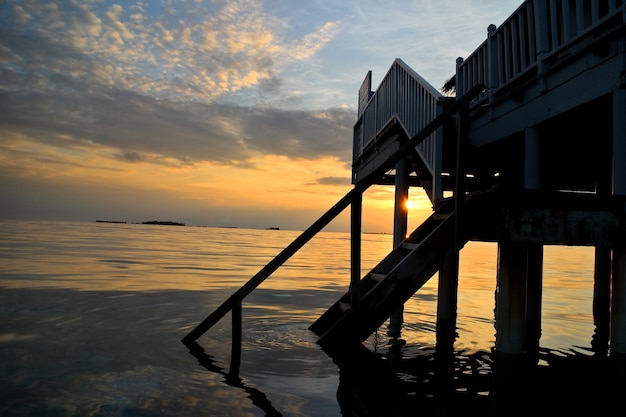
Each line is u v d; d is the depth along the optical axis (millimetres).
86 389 4102
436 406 3959
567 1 5945
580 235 4773
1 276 11727
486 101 8195
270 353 5473
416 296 11734
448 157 9547
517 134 7355
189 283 12250
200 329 5809
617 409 4004
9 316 7125
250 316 7910
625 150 4949
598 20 5293
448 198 6430
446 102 8852
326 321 6617
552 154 8672
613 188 5020
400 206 10938
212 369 4797
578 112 5988
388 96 11609
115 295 9547
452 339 6598
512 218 4887
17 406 3686
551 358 5703
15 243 26828
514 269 5074
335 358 5312
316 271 18594
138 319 7227
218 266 18328
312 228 5723
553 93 6215
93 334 6156
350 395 4156
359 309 5242
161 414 3582
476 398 4191
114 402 3811
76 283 11047
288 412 3705
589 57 5488
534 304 7879
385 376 4766
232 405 3816
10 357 5012
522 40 6926
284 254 5793
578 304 10406
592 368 5266
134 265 16844
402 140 10766
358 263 5312
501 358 5051
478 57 8461
